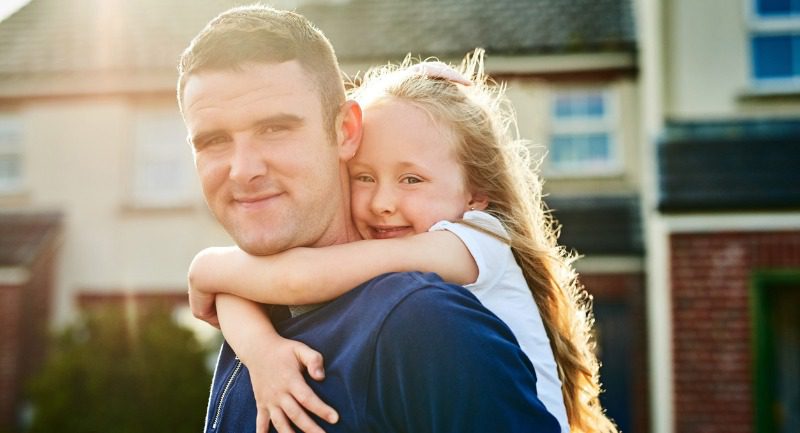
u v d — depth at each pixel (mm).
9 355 10703
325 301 1628
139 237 11555
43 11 12773
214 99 1567
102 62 11797
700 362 8367
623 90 10555
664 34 9070
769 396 8305
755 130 8789
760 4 9180
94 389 9594
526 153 2301
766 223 8320
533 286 2010
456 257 1690
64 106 11867
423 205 1849
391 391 1379
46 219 11578
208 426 1733
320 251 1640
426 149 1871
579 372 2131
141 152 11789
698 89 9016
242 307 1707
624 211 10195
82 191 11727
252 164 1572
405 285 1442
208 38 1591
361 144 1888
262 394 1521
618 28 10633
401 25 11250
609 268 9820
